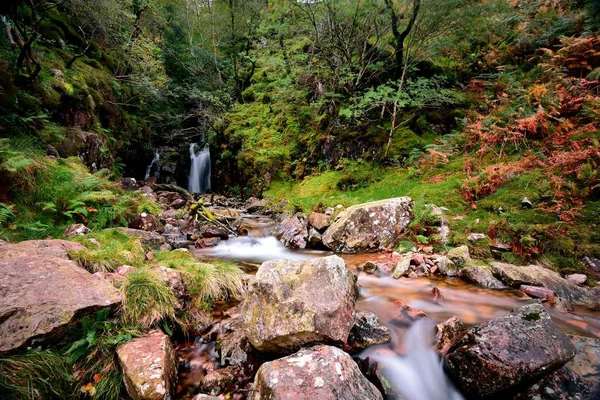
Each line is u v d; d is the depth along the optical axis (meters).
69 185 6.05
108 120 11.99
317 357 2.37
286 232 7.86
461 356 2.61
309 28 12.51
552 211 5.57
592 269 4.56
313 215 7.98
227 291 4.29
